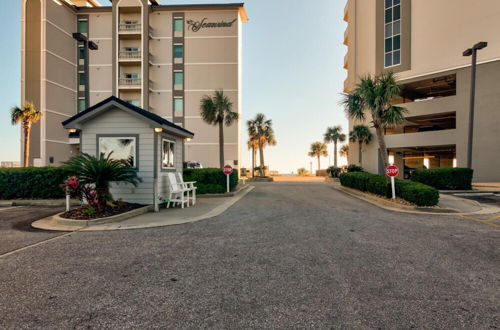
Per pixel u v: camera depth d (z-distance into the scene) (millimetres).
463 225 6879
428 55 22953
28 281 3359
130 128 9414
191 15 32781
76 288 3168
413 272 3723
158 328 2365
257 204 10719
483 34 20578
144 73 31281
